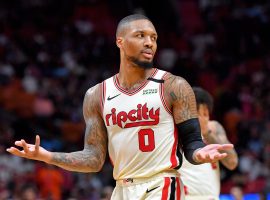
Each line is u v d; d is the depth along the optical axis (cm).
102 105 1189
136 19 1170
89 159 1188
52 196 3212
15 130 3988
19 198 2912
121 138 1159
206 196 1572
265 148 4350
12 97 4397
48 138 4016
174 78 1154
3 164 3431
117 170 1176
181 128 1144
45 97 4522
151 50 1164
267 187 3142
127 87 1172
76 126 4319
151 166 1138
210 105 1612
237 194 2666
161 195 1123
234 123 4781
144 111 1141
